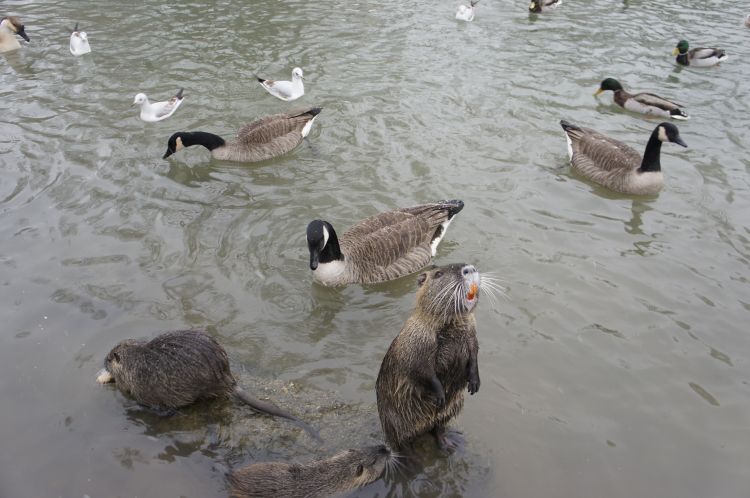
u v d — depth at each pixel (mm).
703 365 3340
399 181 4305
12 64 5387
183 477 2918
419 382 2811
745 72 5500
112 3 6410
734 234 3963
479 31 6031
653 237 3959
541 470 3000
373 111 4883
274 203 4168
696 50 5547
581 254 3854
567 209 4156
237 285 3680
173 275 3701
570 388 3264
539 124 4816
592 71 5457
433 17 6273
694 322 3504
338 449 3055
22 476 2896
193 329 3365
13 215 3980
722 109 5020
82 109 4875
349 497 2826
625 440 3102
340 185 4285
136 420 3135
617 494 2887
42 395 3191
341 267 3688
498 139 4660
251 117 4867
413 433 3047
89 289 3605
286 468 2793
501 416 3168
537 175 4391
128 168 4391
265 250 3869
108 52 5547
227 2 6410
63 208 4047
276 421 3131
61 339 3387
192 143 4445
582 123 4859
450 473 2973
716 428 3139
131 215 4035
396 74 5305
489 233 3977
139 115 4840
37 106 4887
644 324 3498
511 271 3754
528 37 5953
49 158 4406
